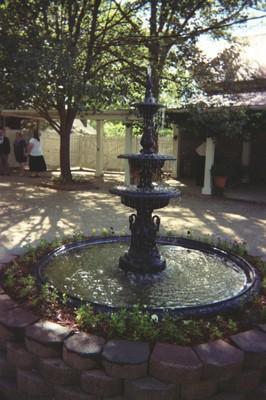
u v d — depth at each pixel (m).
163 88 13.02
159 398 2.54
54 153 20.38
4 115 16.83
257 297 3.69
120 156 4.45
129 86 11.84
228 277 4.48
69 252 5.12
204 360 2.61
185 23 12.38
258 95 12.63
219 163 12.06
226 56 12.90
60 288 4.02
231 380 2.70
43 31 10.44
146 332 2.90
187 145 16.38
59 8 11.41
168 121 12.53
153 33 12.70
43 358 2.80
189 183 14.55
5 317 3.11
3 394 2.99
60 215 8.37
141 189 4.37
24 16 10.52
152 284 4.26
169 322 3.08
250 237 6.95
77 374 2.70
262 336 2.95
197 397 2.61
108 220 8.02
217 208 9.93
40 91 9.42
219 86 12.67
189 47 12.06
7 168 15.77
